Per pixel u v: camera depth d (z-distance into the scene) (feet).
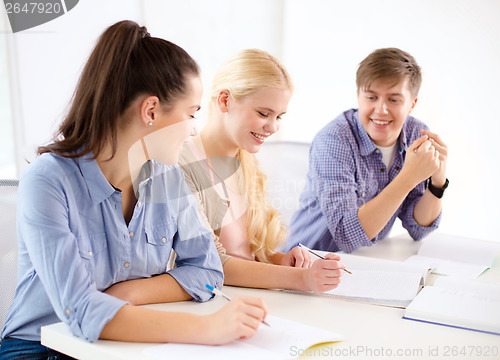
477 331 3.32
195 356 2.78
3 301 4.05
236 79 4.32
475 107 8.79
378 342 3.09
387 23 9.69
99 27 8.82
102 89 3.26
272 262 4.83
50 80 8.48
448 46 8.97
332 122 6.15
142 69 3.28
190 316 3.01
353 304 3.77
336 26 10.42
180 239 3.91
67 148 3.36
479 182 8.86
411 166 5.23
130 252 3.59
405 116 5.82
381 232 6.13
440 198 5.83
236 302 3.02
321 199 5.75
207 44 10.78
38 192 3.18
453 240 5.78
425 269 4.39
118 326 2.95
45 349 3.44
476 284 4.08
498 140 8.61
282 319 3.34
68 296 3.02
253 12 11.02
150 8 9.84
